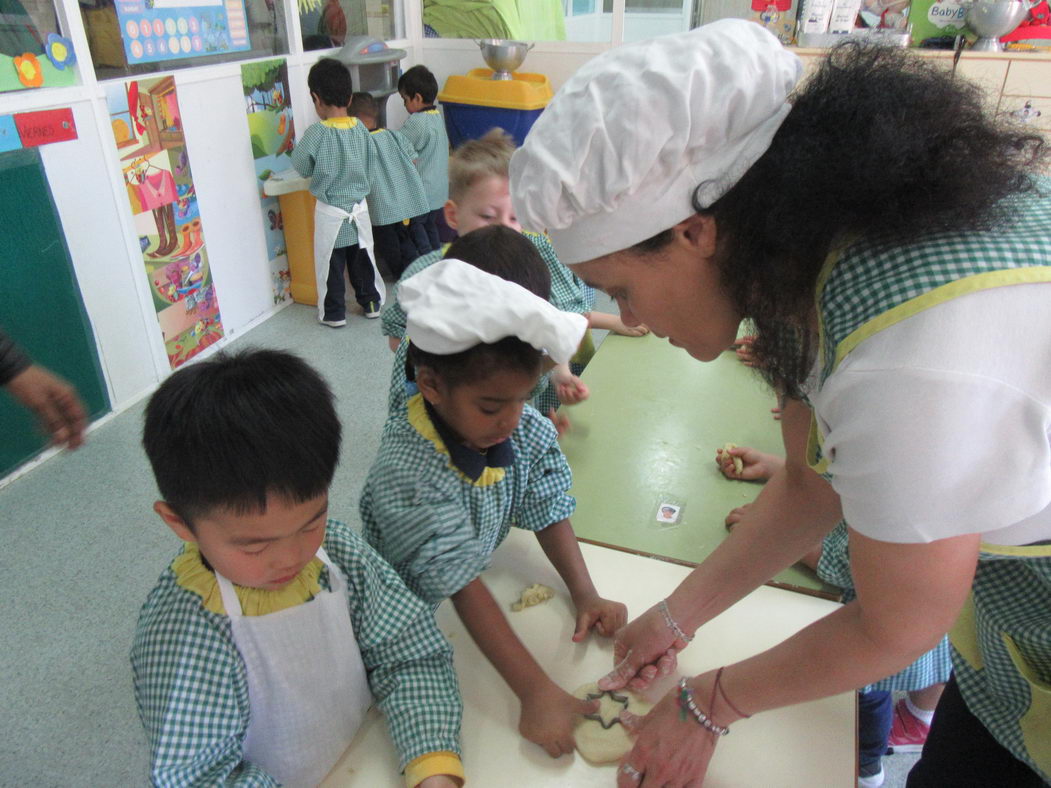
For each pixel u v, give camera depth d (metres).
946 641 1.13
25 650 1.63
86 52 2.20
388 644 0.76
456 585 0.82
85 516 2.05
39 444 2.27
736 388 1.44
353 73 3.48
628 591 0.92
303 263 3.42
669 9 3.61
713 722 0.66
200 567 0.66
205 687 0.64
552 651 0.84
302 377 0.64
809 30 2.89
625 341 1.64
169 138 2.59
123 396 2.56
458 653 0.83
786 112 0.48
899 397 0.44
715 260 0.53
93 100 2.25
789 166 0.46
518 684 0.77
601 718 0.74
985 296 0.43
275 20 3.10
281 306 3.46
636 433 1.29
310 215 3.29
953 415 0.43
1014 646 0.73
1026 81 2.63
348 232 3.12
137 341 2.59
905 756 1.49
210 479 0.57
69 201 2.22
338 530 0.77
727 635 0.84
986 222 0.45
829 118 0.46
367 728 0.75
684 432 1.30
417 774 0.67
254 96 3.02
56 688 1.54
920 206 0.45
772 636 0.84
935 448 0.43
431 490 0.85
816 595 0.93
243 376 0.61
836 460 0.51
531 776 0.70
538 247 1.67
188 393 0.59
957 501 0.45
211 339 2.98
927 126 0.45
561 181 0.50
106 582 1.82
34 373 1.05
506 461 0.90
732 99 0.47
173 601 0.66
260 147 3.11
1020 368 0.43
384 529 0.86
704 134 0.48
